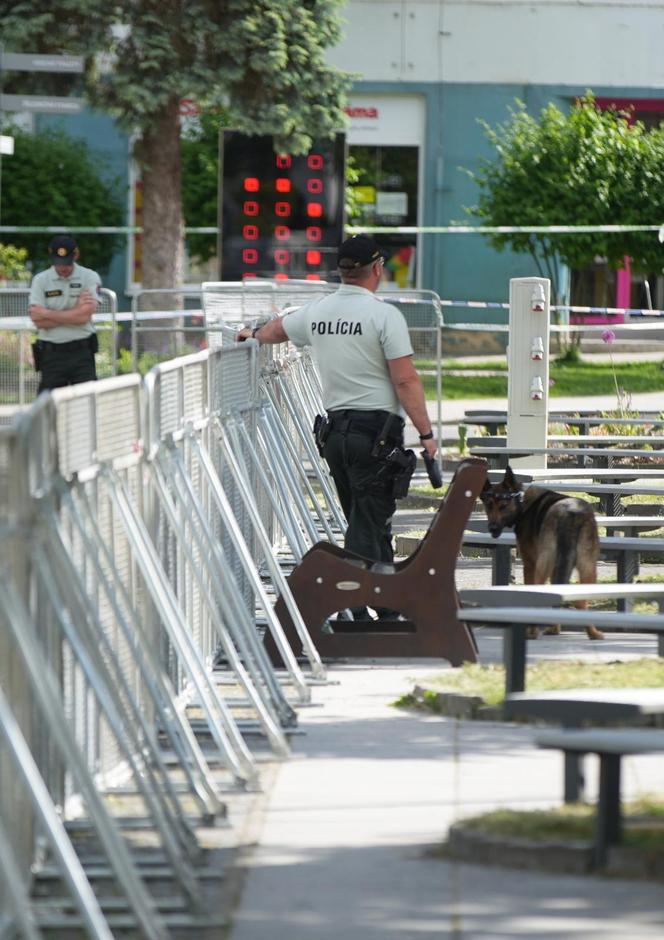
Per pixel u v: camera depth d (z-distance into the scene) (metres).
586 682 27.33
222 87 95.88
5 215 118.38
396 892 17.50
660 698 20.27
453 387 101.56
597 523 38.25
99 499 21.84
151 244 103.88
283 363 45.75
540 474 46.62
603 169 108.81
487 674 28.78
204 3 95.62
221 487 31.75
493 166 112.31
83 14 96.00
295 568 30.98
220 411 31.61
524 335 59.25
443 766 23.20
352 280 33.59
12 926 16.11
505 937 15.94
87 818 20.45
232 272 75.12
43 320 54.44
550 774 22.61
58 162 119.31
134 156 104.25
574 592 28.50
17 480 17.61
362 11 134.38
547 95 135.00
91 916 15.04
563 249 109.94
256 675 26.12
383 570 31.84
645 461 62.50
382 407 33.28
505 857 18.34
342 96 98.75
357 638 30.92
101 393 21.97
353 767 23.27
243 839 19.81
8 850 14.72
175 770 23.39
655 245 109.25
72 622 19.33
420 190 135.75
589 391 99.12
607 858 18.00
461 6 134.50
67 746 16.47
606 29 134.62
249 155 74.69
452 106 135.25
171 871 18.20
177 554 27.17
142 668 20.92
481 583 43.66
